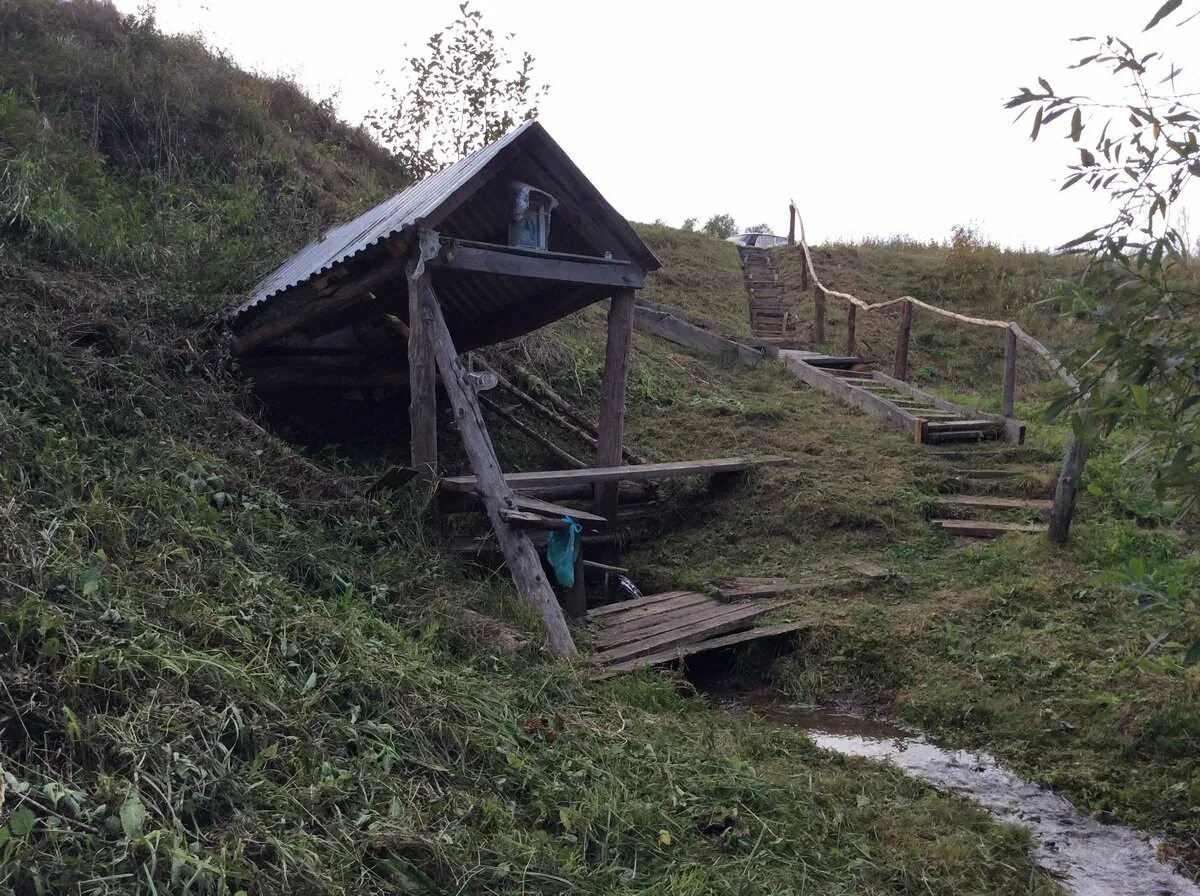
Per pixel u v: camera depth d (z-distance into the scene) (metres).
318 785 4.02
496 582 7.89
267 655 4.85
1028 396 14.73
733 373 14.70
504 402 11.48
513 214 8.55
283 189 13.27
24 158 10.13
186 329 9.03
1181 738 5.98
